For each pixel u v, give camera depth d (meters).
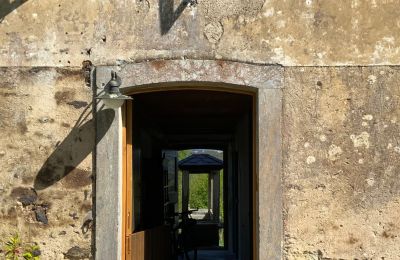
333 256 4.90
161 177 9.13
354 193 4.92
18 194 5.03
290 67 5.02
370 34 5.02
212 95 6.66
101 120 5.01
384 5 5.03
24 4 5.16
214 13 5.07
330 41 5.02
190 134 11.69
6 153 5.05
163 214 9.28
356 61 5.00
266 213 4.94
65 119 5.05
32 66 5.09
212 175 18.48
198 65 5.02
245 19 5.06
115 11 5.11
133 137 5.86
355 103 4.97
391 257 4.88
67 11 5.13
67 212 5.00
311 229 4.92
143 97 6.60
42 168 5.03
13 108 5.07
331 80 5.00
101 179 4.98
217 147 13.67
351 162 4.94
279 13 5.05
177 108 7.89
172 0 5.10
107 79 5.04
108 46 5.08
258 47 5.04
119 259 5.01
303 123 4.98
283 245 4.92
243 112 8.40
